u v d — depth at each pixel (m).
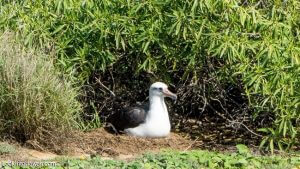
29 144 15.04
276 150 15.51
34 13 16.41
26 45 15.99
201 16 15.86
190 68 16.38
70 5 16.34
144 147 15.75
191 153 14.68
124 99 17.47
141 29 16.14
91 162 14.07
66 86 15.41
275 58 15.34
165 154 14.62
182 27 15.97
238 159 14.41
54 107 15.04
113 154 15.21
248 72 15.52
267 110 15.74
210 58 16.39
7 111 15.03
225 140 16.47
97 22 16.16
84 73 16.42
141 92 17.48
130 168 13.72
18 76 15.04
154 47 16.50
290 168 14.17
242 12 15.62
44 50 16.06
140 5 16.03
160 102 16.20
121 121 16.34
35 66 15.15
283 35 15.64
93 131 16.47
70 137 15.34
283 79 15.30
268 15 15.98
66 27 16.34
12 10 16.44
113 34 16.22
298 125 15.91
